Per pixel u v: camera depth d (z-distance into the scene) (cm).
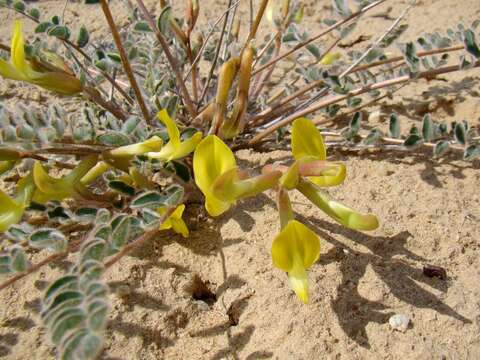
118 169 12
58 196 11
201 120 14
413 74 14
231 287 12
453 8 23
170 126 10
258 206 13
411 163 15
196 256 13
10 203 10
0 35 22
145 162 12
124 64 12
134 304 11
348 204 14
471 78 19
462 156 15
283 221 10
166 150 11
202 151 9
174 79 16
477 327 11
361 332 11
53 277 12
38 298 12
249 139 16
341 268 12
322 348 11
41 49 13
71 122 11
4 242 12
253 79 18
